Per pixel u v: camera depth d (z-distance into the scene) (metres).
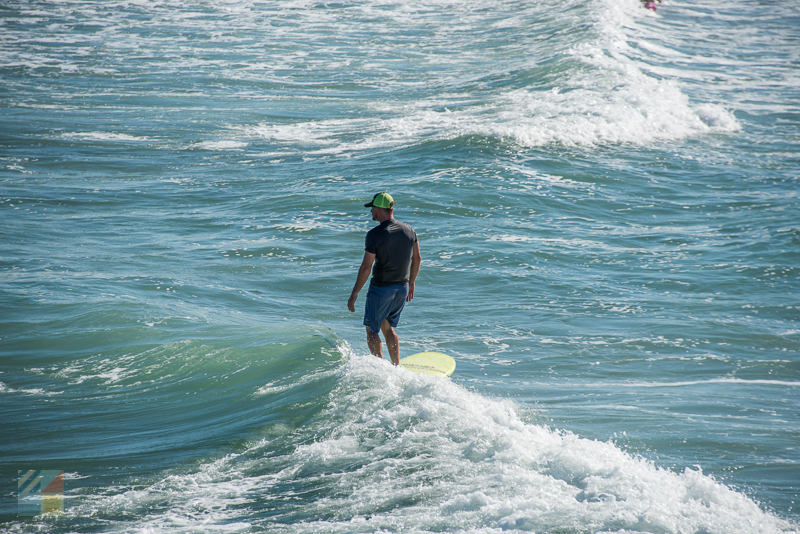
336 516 13.85
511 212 48.97
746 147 68.69
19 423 19.92
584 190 54.50
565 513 13.30
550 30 125.38
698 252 42.31
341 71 103.38
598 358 27.83
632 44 112.12
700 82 94.44
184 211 48.84
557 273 38.47
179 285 34.88
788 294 35.72
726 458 18.62
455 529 13.02
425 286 36.47
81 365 24.62
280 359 23.81
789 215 48.97
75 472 16.64
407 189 52.81
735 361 27.69
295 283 36.41
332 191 52.75
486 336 30.08
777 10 150.50
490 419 17.97
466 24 137.25
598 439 19.73
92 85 93.25
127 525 13.95
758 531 13.21
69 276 35.12
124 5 147.50
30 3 146.38
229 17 139.38
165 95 89.00
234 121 77.69
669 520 13.14
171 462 16.95
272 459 16.81
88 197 51.53
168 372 23.86
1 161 60.31
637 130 72.00
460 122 73.75
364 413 18.52
